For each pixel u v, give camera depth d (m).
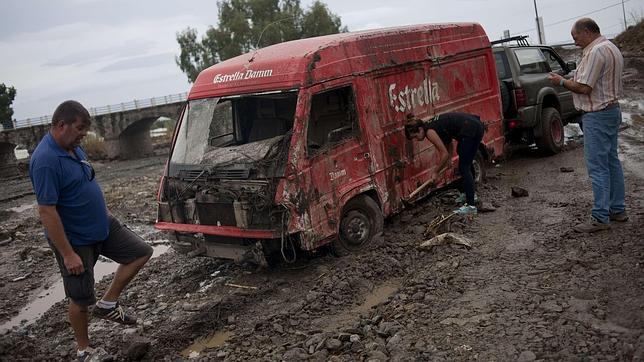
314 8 56.38
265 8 57.91
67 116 4.57
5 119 70.88
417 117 7.96
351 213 7.00
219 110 7.75
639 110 15.14
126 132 48.97
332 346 4.70
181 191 7.02
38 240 11.80
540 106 10.87
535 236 6.56
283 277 6.79
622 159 9.97
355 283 6.18
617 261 5.27
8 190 31.56
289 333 5.32
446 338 4.44
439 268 6.08
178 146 7.38
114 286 5.25
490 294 5.14
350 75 7.02
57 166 4.57
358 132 7.07
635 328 4.12
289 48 7.11
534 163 10.77
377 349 4.50
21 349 5.91
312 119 7.23
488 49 9.63
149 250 5.31
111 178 30.53
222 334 5.63
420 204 8.71
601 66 5.75
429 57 8.29
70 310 4.98
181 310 6.33
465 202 8.21
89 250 4.89
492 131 9.53
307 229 6.36
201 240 6.93
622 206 6.32
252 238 6.51
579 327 4.25
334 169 6.69
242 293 6.37
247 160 6.57
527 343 4.16
